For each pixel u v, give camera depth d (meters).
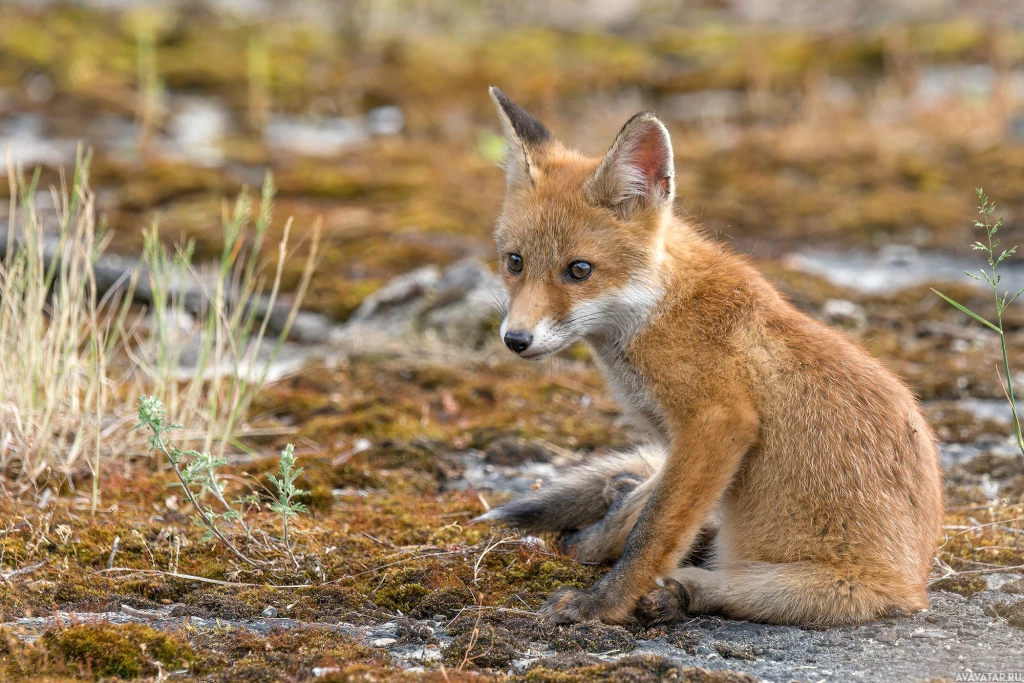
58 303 11.11
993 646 7.05
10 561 8.12
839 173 22.42
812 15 36.53
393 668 6.58
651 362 8.15
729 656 6.93
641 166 8.58
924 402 12.76
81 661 6.57
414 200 20.42
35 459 9.78
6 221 17.23
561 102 26.86
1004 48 29.23
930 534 7.89
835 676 6.63
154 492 9.67
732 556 8.05
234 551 8.30
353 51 31.53
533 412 12.50
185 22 32.72
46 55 27.77
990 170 22.09
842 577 7.52
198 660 6.69
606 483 8.91
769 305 8.31
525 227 8.72
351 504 9.79
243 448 10.77
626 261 8.42
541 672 6.48
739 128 25.62
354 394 12.80
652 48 33.16
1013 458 10.90
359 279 16.58
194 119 25.92
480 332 14.42
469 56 31.36
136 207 19.11
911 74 27.11
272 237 17.86
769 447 7.80
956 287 16.27
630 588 7.52
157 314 11.10
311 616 7.50
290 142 24.52
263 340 14.89
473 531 9.04
